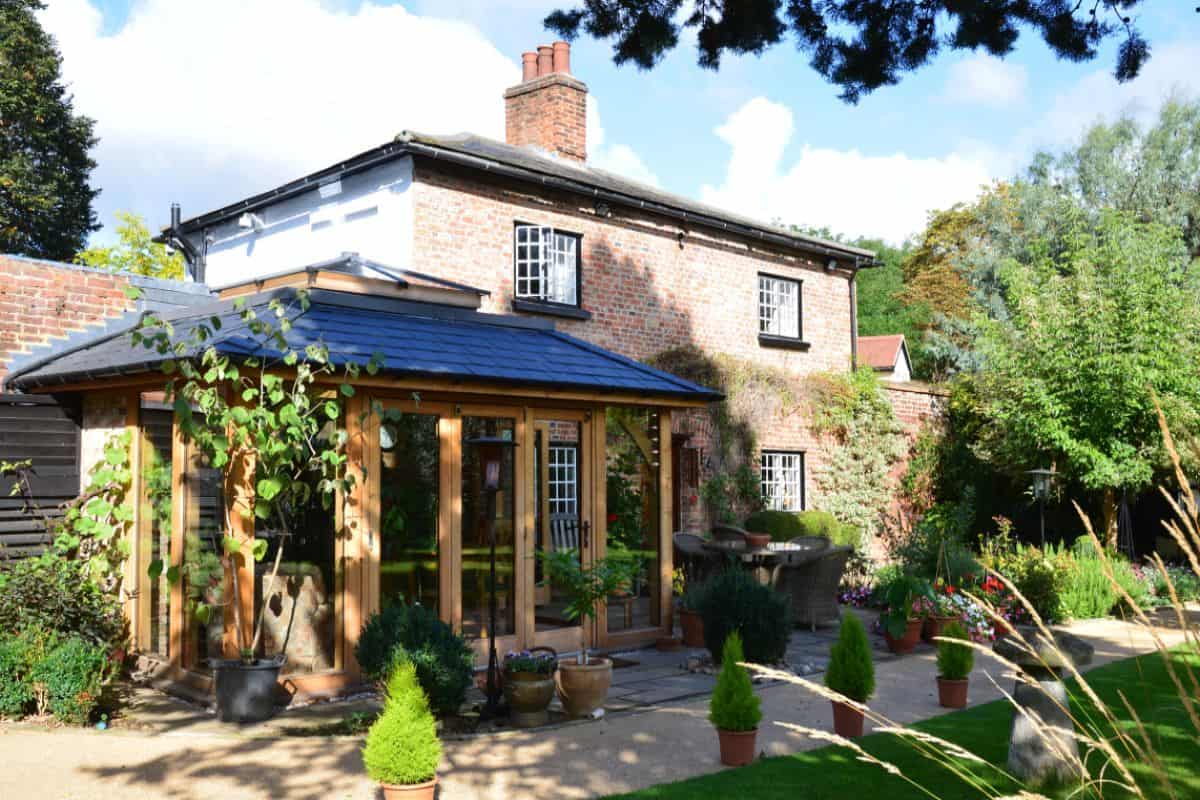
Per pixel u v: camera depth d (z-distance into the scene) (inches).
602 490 408.8
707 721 294.8
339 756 252.7
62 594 310.2
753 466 625.0
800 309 733.9
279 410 308.8
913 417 719.7
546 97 665.6
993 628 449.7
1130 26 329.7
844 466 676.1
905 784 228.4
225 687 288.7
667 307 631.2
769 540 549.6
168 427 344.2
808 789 223.9
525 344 419.2
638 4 345.1
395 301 405.7
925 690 344.8
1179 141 1119.0
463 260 524.4
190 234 675.4
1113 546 615.2
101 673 299.4
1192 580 573.0
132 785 226.4
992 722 291.9
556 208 572.1
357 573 324.5
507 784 230.2
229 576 300.0
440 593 350.0
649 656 405.4
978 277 1211.2
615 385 395.9
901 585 431.8
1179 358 555.5
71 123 1226.0
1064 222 1092.5
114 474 356.2
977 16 328.8
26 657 286.0
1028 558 530.6
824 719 298.2
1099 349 567.2
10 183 1107.3
